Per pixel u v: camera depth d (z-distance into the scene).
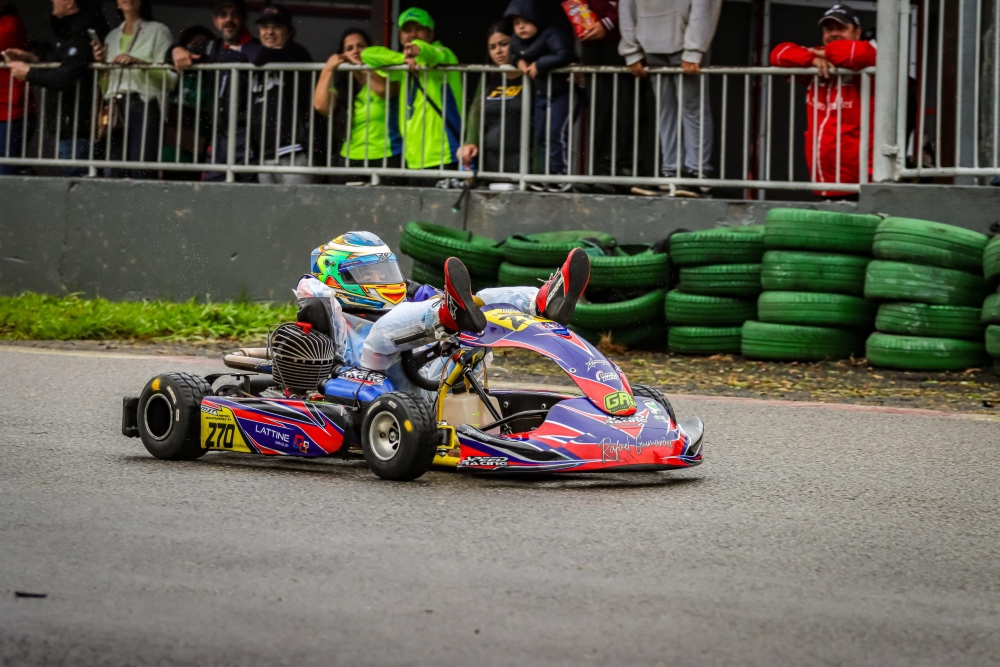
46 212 26.91
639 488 11.25
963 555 9.10
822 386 18.52
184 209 26.17
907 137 23.42
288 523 9.47
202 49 26.31
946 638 7.12
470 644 6.79
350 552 8.64
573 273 11.52
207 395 12.26
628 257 21.56
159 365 19.25
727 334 21.06
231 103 25.75
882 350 19.59
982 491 11.48
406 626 7.07
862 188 22.09
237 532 9.16
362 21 32.19
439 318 11.23
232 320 23.45
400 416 10.92
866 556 8.98
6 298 25.80
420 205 24.77
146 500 10.23
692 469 12.37
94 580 7.86
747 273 20.84
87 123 27.36
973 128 21.75
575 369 11.23
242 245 25.89
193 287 26.22
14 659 6.47
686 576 8.25
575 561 8.55
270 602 7.46
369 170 25.12
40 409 15.15
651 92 24.44
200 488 10.78
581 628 7.11
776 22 30.53
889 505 10.80
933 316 19.34
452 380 11.80
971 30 21.77
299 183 25.72
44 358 19.58
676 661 6.61
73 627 6.97
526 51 23.91
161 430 12.28
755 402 16.94
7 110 27.14
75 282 26.81
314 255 12.67
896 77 22.31
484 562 8.46
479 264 22.48
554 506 10.30
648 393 12.05
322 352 12.05
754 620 7.35
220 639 6.81
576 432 10.91
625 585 7.99
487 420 12.23
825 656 6.75
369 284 12.33
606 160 24.59
